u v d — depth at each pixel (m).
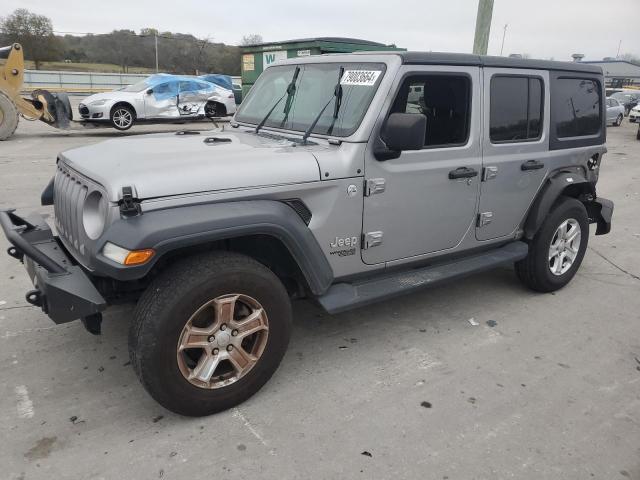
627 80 61.19
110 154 3.09
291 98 3.87
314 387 3.25
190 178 2.69
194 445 2.72
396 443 2.77
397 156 3.30
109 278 2.95
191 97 16.47
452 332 4.01
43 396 3.09
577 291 4.88
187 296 2.64
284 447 2.72
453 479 2.54
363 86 3.36
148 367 2.64
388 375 3.40
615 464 2.67
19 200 7.29
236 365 2.93
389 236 3.50
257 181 2.86
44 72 37.69
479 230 4.06
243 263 2.82
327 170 3.09
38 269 2.75
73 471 2.52
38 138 14.41
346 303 3.29
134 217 2.54
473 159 3.81
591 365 3.60
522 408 3.10
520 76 4.05
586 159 4.79
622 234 6.83
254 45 14.23
